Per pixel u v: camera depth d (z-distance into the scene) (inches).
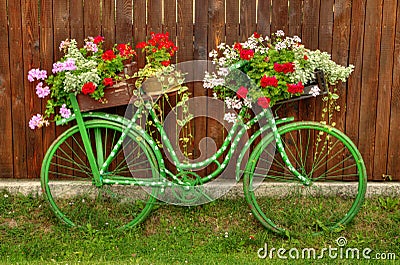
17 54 195.3
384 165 201.5
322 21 195.2
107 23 193.9
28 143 199.3
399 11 195.6
